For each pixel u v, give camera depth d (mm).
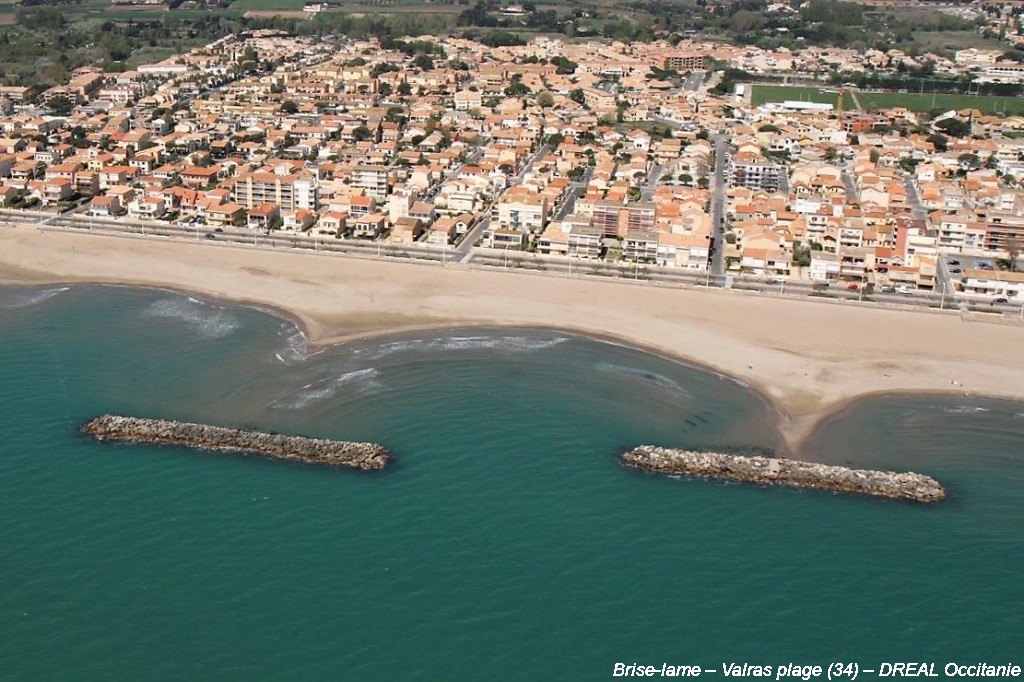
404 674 153000
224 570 173750
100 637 159125
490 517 190375
